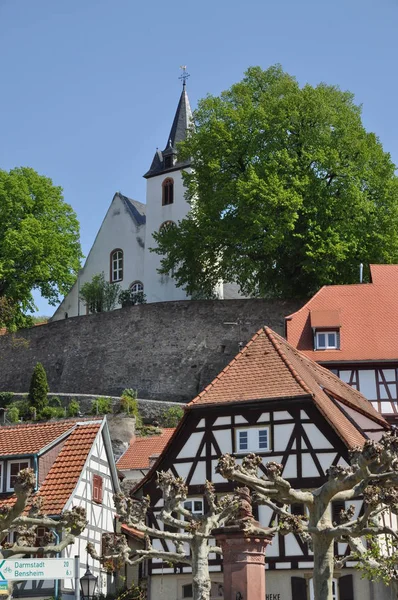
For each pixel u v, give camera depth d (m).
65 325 69.81
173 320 66.88
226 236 66.06
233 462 24.69
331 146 66.31
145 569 40.72
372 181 66.25
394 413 52.44
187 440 37.25
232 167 68.25
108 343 68.06
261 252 65.81
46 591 36.38
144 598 37.78
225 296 79.31
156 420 61.69
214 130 67.62
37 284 76.00
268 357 38.53
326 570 24.61
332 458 35.25
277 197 63.47
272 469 24.47
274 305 65.81
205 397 37.38
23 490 24.66
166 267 70.12
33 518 25.69
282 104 66.69
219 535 25.19
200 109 70.06
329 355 53.88
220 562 35.94
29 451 39.62
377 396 52.88
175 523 27.44
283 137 66.69
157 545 37.34
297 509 35.66
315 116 66.56
